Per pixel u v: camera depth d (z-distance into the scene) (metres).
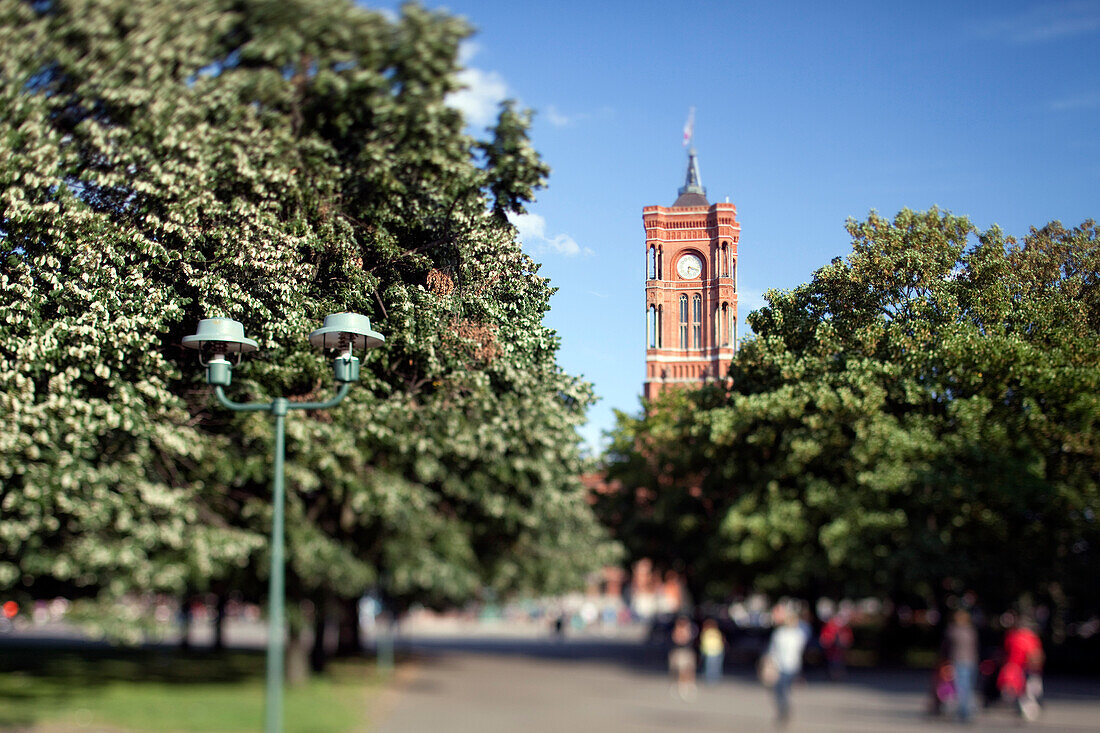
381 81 20.67
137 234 20.30
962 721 19.38
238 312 21.50
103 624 17.56
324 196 22.42
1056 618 37.50
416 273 24.92
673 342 128.38
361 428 21.42
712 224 129.75
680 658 26.77
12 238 19.95
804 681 30.64
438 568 22.05
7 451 18.31
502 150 23.09
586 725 18.67
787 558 33.31
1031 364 31.34
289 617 21.88
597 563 28.36
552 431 23.64
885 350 34.53
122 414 19.03
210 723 16.69
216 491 21.16
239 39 19.98
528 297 26.41
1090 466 31.84
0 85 18.36
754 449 34.84
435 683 28.39
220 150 20.64
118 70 18.98
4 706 18.05
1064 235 43.59
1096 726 19.11
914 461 30.42
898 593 36.59
